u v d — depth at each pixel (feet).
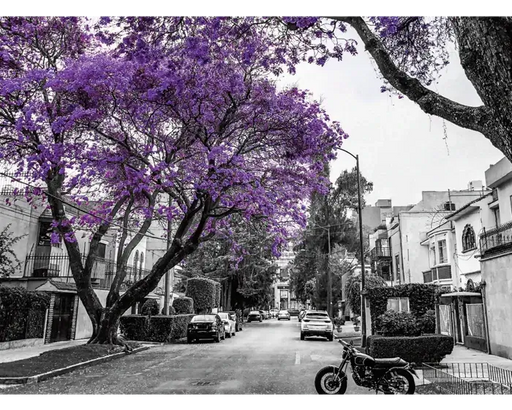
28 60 53.47
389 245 137.49
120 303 59.41
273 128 50.29
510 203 63.67
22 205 73.97
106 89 45.73
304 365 46.42
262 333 111.86
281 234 64.44
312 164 53.72
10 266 65.92
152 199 61.46
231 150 53.06
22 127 49.01
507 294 52.85
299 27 25.34
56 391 31.65
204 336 77.05
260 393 30.45
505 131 15.51
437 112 19.29
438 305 74.59
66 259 81.56
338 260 128.98
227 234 73.92
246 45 32.35
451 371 40.86
